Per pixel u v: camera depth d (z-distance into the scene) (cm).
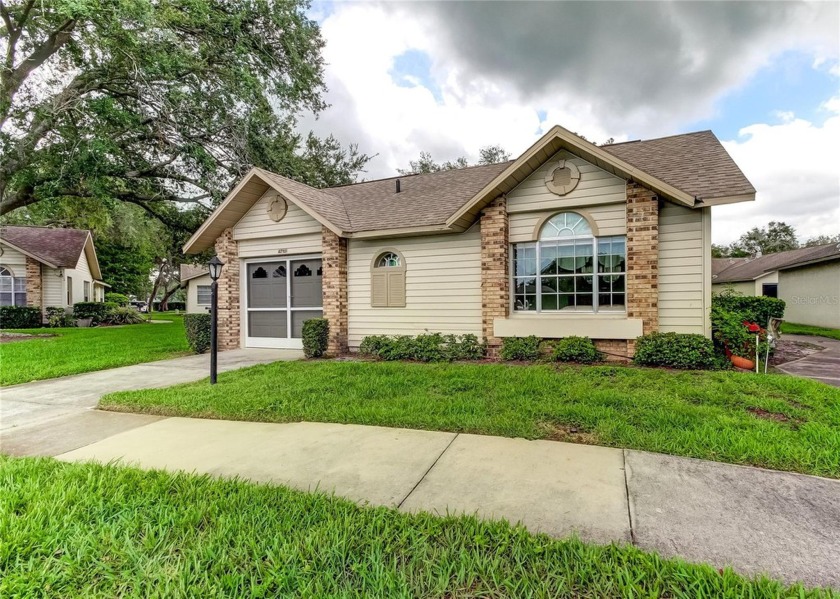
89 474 338
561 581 205
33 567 228
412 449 391
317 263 1087
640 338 727
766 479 313
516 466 345
